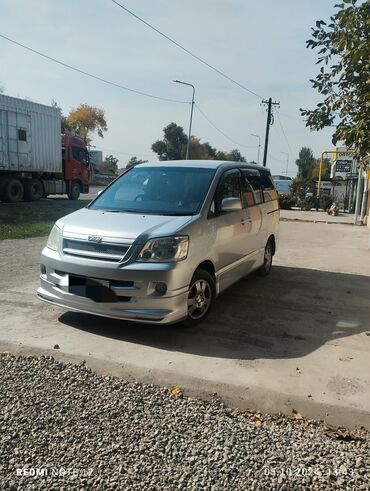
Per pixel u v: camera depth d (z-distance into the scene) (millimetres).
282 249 11195
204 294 5184
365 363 4293
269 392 3676
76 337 4715
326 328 5246
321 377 3971
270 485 2590
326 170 60188
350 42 3586
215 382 3814
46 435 2984
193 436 3035
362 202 19125
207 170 5910
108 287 4535
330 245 12180
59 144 22812
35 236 11836
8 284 6711
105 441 2941
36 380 3758
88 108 75438
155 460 2768
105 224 4852
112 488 2529
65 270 4750
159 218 4953
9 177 20797
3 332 4797
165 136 73750
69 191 25016
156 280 4449
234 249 5906
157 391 3668
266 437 3082
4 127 19219
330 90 4102
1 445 2865
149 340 4695
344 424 3336
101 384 3736
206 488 2547
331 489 2582
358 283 7520
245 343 4703
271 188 7922
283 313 5758
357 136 3766
